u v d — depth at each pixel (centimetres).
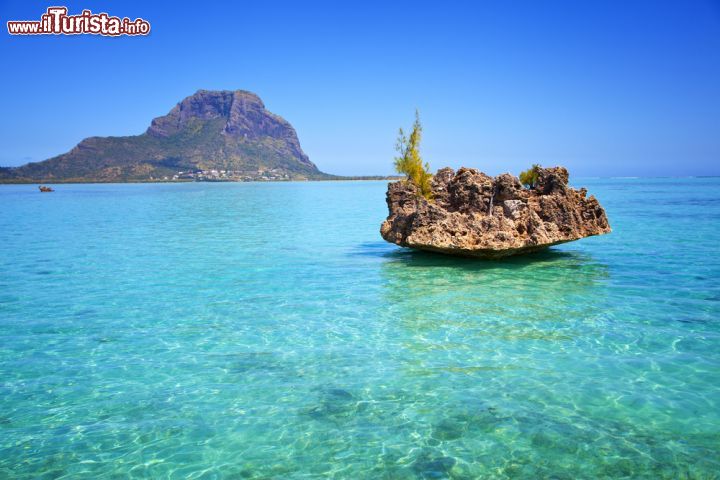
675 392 866
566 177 2184
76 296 1584
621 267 1925
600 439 723
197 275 1911
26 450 717
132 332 1224
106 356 1067
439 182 2391
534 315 1313
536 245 1956
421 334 1184
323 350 1091
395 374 959
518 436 735
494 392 876
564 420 778
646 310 1342
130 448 720
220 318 1335
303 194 11006
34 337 1188
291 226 3884
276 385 918
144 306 1459
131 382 938
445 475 647
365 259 2231
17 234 3369
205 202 7750
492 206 2128
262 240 2995
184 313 1383
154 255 2414
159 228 3762
